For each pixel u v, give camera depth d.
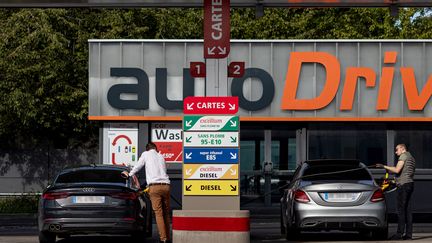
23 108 39.00
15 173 43.31
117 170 21.64
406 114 31.30
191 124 19.70
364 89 31.33
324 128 32.22
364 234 24.98
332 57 31.30
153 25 42.66
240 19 44.81
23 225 30.64
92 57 31.61
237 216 19.30
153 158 20.80
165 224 20.91
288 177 32.50
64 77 39.66
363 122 31.83
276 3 21.33
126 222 20.20
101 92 31.50
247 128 32.53
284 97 31.33
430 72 31.33
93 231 20.17
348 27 45.44
